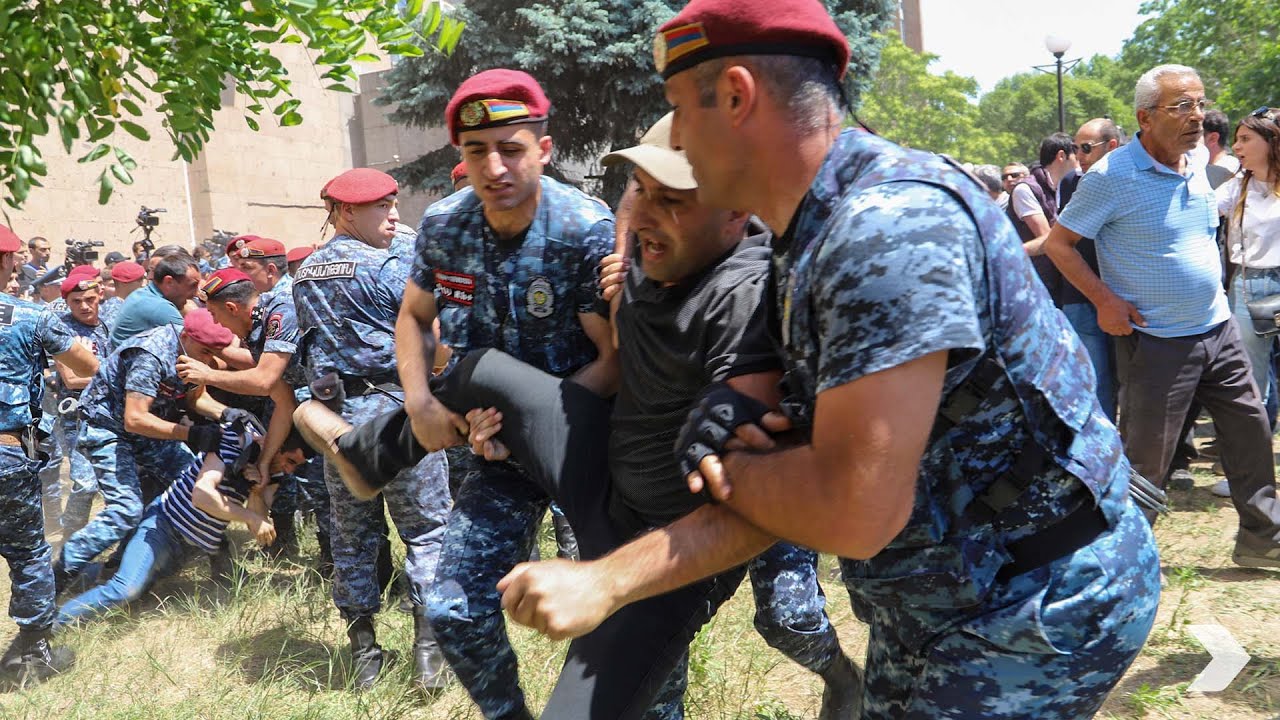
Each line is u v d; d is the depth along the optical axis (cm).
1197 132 374
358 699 346
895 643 168
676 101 137
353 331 377
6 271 421
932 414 123
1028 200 606
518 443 233
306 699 361
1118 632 150
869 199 127
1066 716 154
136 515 508
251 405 511
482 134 252
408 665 379
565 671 185
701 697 325
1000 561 148
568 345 270
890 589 155
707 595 193
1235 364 392
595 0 1298
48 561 412
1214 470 591
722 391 147
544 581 140
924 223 124
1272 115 479
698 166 139
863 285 123
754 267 198
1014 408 142
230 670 396
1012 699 152
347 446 269
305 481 512
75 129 218
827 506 125
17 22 212
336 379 375
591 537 220
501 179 254
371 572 380
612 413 227
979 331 125
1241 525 403
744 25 129
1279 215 490
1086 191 393
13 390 401
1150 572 155
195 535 474
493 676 250
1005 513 146
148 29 227
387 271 383
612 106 1295
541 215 264
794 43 131
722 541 139
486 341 273
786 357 148
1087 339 495
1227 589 397
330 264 381
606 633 185
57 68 228
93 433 507
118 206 1582
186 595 499
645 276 213
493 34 1327
